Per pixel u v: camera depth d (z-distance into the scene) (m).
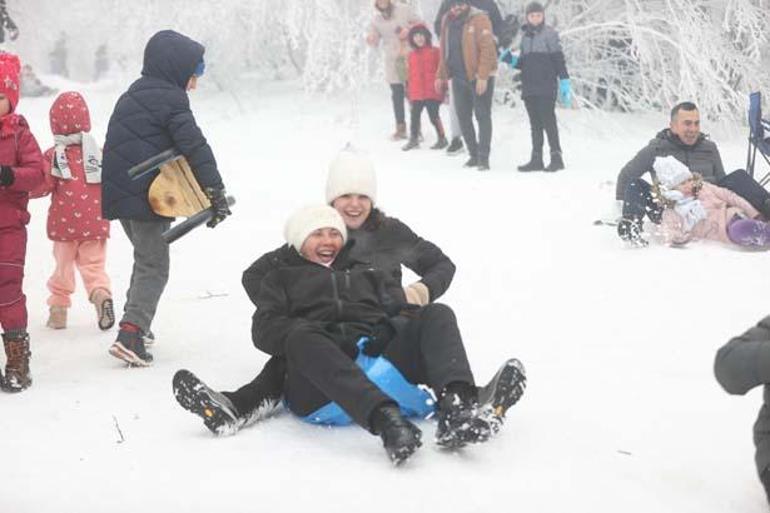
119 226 9.45
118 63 19.42
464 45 12.60
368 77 16.69
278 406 4.53
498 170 12.73
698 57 15.16
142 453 4.13
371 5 16.48
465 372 4.00
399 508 3.51
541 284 7.06
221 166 12.87
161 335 6.15
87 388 5.07
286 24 16.80
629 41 16.84
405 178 11.90
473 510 3.49
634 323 6.02
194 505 3.60
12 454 4.18
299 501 3.59
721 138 14.94
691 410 4.46
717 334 5.74
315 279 4.46
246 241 8.79
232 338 6.05
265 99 17.50
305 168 12.72
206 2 17.48
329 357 3.99
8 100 5.21
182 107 5.47
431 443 4.08
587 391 4.76
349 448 4.09
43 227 9.52
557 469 3.84
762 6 15.67
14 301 5.12
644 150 8.52
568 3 16.80
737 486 3.70
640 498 3.59
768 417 3.47
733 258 7.59
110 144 5.50
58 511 3.60
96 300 6.29
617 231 8.05
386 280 4.60
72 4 21.25
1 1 19.02
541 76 12.36
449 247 8.32
